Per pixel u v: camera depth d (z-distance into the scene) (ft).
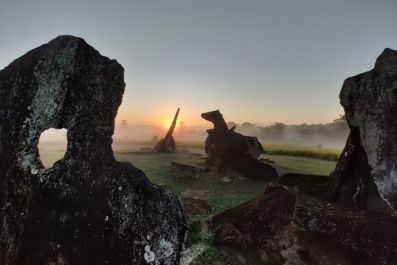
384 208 15.90
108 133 10.00
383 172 15.37
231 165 33.40
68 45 10.14
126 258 8.73
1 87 10.77
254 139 36.32
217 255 13.88
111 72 10.32
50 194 9.71
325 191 20.61
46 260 9.29
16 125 10.20
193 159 43.98
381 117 16.01
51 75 10.03
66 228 9.39
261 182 29.86
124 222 8.91
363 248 11.82
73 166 9.80
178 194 24.44
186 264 12.98
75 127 9.93
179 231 9.04
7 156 10.30
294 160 50.85
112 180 9.31
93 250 9.05
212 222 16.29
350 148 18.74
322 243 12.63
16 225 9.89
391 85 16.01
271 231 14.21
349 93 17.81
